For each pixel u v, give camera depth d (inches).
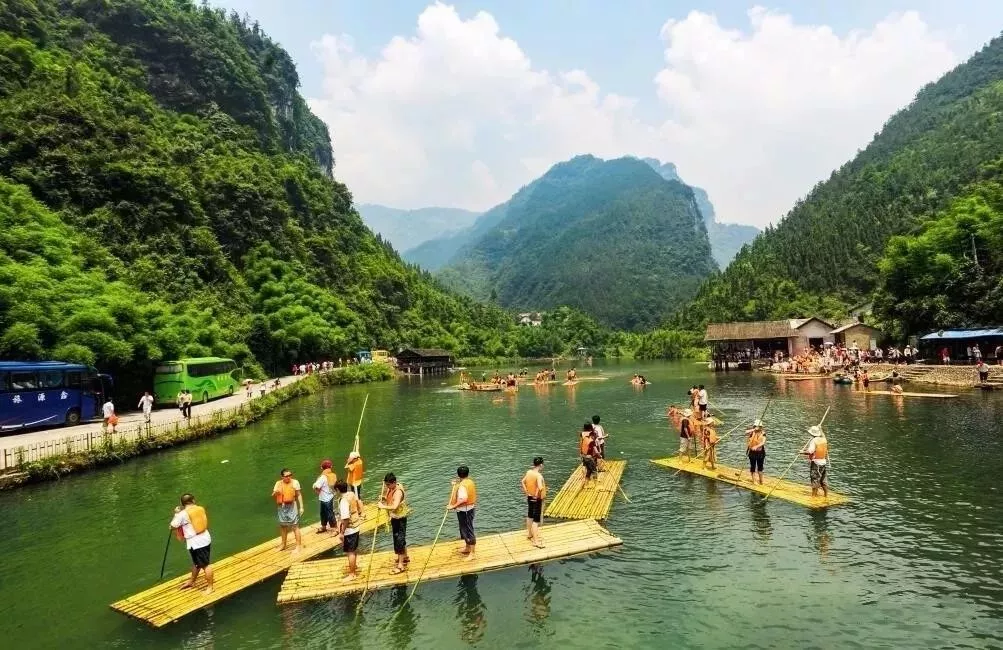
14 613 534.9
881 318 2960.1
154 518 804.6
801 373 2908.5
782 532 689.0
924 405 1603.1
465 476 632.4
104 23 4741.6
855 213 5841.5
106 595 570.6
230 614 522.0
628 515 768.9
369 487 975.6
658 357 6141.7
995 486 831.1
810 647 451.2
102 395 1492.4
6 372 1253.1
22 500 892.0
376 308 5329.7
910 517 722.8
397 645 469.7
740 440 1273.4
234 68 5629.9
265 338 3348.9
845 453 1075.3
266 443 1358.3
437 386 3120.1
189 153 4020.7
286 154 6161.4
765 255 6451.8
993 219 2576.3
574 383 2906.0
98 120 3065.9
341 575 583.8
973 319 2396.7
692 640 465.7
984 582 546.9
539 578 583.8
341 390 2901.1
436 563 606.5
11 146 2517.2
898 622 482.6
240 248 3922.2
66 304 1583.4
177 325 2142.0
